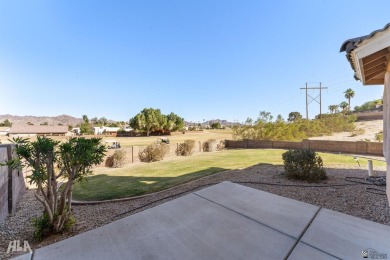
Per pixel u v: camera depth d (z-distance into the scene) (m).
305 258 2.17
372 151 14.59
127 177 9.58
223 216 3.20
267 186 6.73
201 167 11.41
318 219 3.08
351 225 2.90
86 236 2.65
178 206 3.62
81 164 4.28
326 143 17.20
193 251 2.31
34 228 4.54
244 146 22.98
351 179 7.36
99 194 6.89
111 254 2.26
